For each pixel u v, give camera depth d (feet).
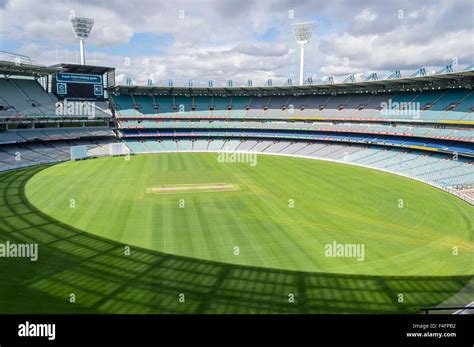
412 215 112.68
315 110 296.30
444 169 171.94
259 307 60.08
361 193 142.20
